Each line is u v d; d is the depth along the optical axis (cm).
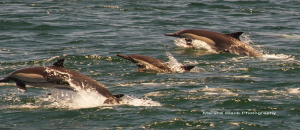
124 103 4491
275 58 6850
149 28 9450
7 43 7762
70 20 10175
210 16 11056
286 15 11362
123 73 5916
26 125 3881
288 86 5106
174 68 6072
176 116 4041
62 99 4700
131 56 6281
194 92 4878
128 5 12581
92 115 4112
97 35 8600
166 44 7906
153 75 5803
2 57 6725
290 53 7200
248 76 5659
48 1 13262
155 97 4697
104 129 3741
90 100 4588
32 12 11144
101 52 7138
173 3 13038
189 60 6756
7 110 4325
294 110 4175
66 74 4778
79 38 8288
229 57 6994
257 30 9400
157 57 6900
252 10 12019
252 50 7269
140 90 5019
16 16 10438
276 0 13812
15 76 4781
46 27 9281
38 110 4322
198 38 7862
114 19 10469
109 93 4659
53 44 7756
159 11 11656
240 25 9969
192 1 13438
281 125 3797
